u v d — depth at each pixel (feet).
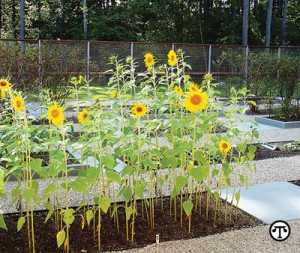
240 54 38.88
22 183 14.38
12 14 83.92
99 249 9.71
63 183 9.25
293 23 98.58
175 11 85.87
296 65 32.71
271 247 9.91
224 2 95.09
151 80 13.93
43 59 28.09
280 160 18.53
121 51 37.91
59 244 8.89
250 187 14.44
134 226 10.93
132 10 81.20
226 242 10.12
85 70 31.27
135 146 10.28
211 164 16.88
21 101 9.35
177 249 9.70
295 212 12.18
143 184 9.82
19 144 10.14
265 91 34.40
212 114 12.34
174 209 11.80
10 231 10.54
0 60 27.14
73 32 83.76
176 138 11.34
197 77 40.47
